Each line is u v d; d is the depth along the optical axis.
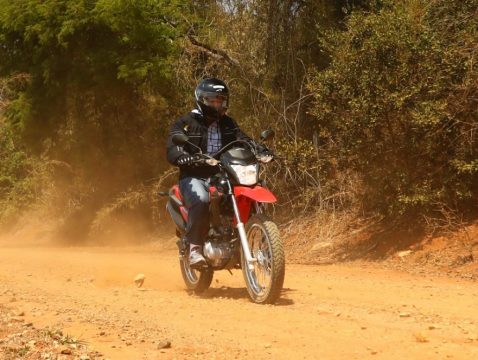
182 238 8.83
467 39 11.66
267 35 16.64
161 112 19.59
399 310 7.28
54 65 19.25
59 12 18.59
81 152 20.31
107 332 6.18
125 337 5.99
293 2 16.47
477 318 6.83
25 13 18.80
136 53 17.95
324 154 13.30
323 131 12.87
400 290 8.88
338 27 15.63
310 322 6.59
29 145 21.00
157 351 5.48
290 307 7.44
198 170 8.20
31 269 11.77
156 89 18.52
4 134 24.83
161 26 18.11
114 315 7.03
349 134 12.30
